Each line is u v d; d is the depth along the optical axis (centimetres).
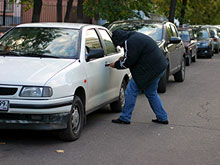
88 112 772
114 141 716
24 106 635
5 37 816
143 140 729
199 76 1758
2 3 3228
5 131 762
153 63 821
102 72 823
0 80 643
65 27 816
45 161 595
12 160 595
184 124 864
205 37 2805
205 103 1119
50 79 652
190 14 4206
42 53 752
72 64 716
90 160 607
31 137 726
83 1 2030
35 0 1891
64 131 686
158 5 3566
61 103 658
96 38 856
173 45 1378
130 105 849
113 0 2027
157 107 860
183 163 609
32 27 831
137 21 1372
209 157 642
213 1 4241
